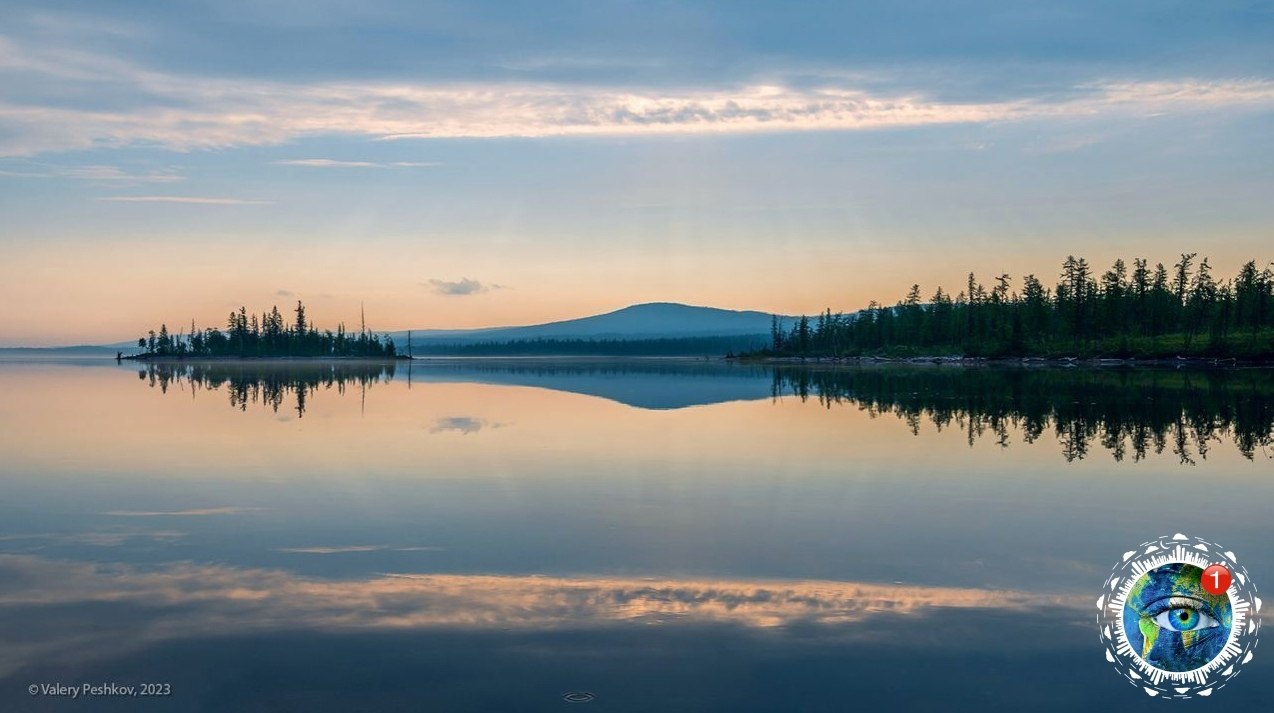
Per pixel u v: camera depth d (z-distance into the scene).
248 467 22.98
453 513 16.94
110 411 41.78
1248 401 45.41
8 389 63.00
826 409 42.50
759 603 11.27
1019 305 155.62
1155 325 141.75
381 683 8.85
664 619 10.66
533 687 8.73
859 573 12.65
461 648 9.73
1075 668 9.20
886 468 22.67
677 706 8.30
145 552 14.03
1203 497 18.56
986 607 11.10
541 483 20.42
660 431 32.03
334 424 34.91
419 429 32.84
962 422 34.94
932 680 8.86
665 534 15.10
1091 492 19.23
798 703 8.36
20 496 18.86
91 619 10.77
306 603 11.35
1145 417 36.47
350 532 15.37
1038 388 59.56
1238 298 138.62
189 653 9.66
